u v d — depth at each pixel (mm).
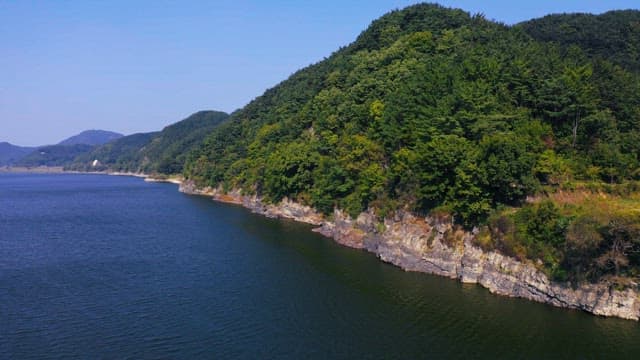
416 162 83625
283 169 137750
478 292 69125
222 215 146625
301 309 62781
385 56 146000
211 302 65625
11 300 66625
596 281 60062
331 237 109188
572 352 50219
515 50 105625
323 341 53094
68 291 70688
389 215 92188
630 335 53688
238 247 99688
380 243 90875
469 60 102812
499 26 147375
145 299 66938
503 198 75938
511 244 68375
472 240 74625
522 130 81375
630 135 82562
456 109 86938
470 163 74062
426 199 84250
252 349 51250
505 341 52844
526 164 74188
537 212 66562
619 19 145750
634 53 126875
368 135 112250
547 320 58250
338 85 164625
